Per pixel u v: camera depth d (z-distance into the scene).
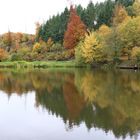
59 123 21.81
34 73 66.75
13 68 93.56
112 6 121.88
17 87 41.38
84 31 105.81
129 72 60.34
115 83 41.81
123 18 95.25
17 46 147.75
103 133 19.28
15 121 22.62
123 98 30.28
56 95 33.75
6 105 28.50
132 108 25.73
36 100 30.83
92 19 124.44
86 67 86.50
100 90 35.91
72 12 112.50
